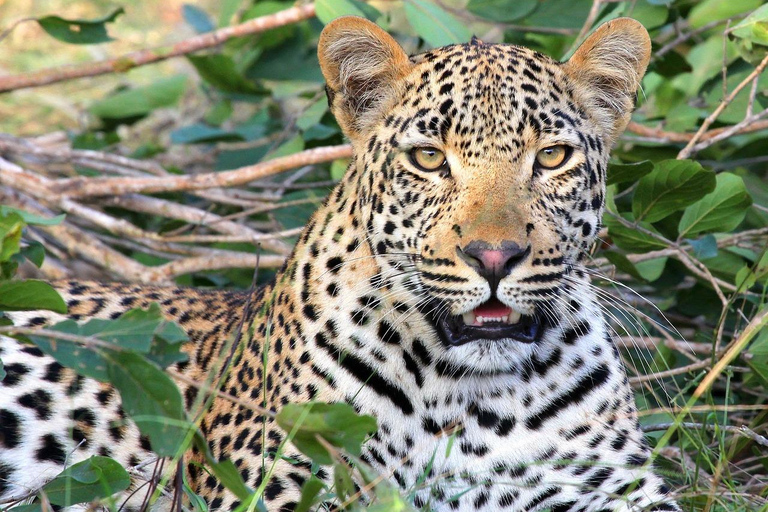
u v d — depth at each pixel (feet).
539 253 23.47
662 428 29.30
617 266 32.99
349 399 24.49
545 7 40.04
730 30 31.83
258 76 45.91
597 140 25.91
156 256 40.01
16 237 20.24
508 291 23.13
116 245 41.29
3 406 27.35
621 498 23.25
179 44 38.93
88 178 37.19
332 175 37.93
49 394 27.53
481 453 24.67
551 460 24.85
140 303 29.78
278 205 36.76
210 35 38.86
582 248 25.46
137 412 19.16
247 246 38.45
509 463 24.71
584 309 25.75
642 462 25.55
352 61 26.37
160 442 19.19
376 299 24.68
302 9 38.17
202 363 27.86
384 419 24.54
